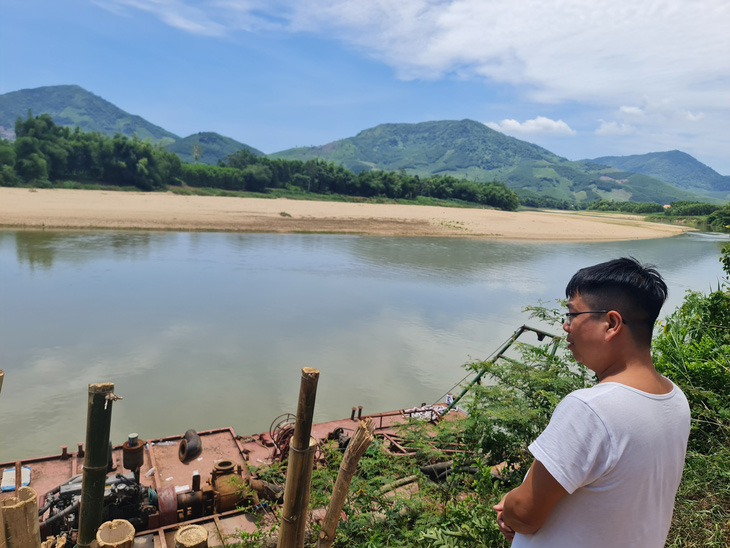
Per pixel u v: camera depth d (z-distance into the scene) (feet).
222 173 402.11
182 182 383.04
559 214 586.45
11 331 61.52
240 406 45.39
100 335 61.98
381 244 177.68
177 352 57.67
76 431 40.06
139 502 22.61
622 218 567.18
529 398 17.43
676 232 367.66
